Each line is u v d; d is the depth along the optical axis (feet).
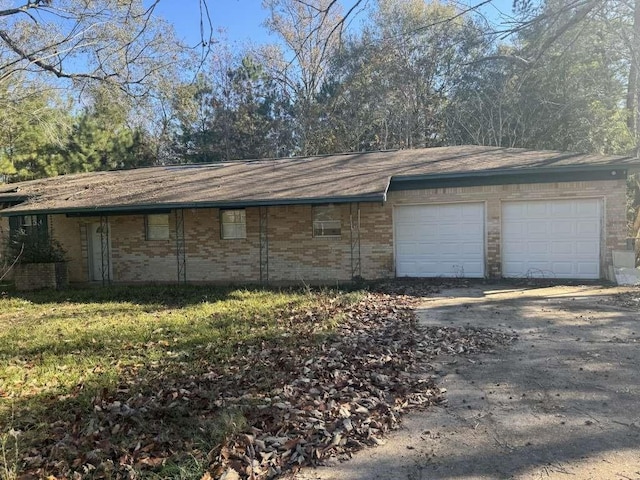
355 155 57.98
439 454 12.12
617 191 40.24
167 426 14.14
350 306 32.09
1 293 46.60
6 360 22.07
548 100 72.02
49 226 55.16
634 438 12.48
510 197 42.73
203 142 115.14
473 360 19.69
